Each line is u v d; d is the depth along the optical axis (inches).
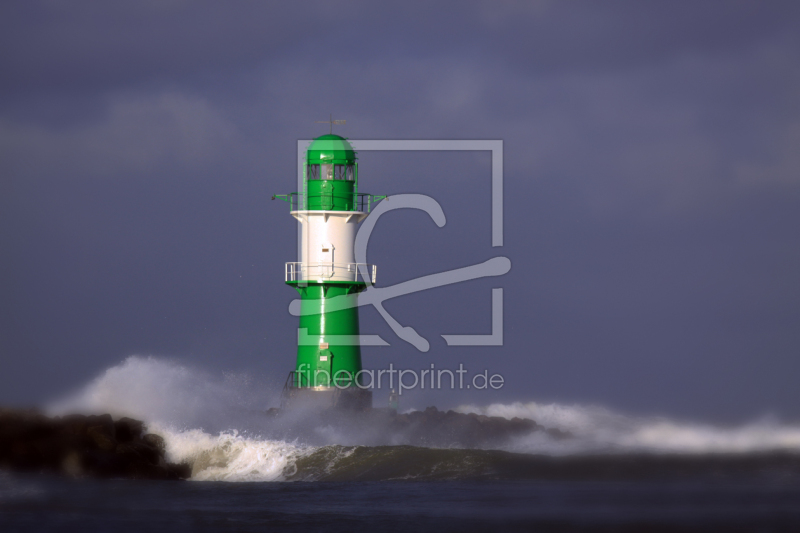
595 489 3841.0
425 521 3117.6
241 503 3491.6
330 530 2965.1
